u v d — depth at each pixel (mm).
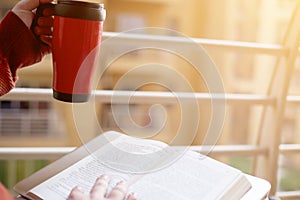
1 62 818
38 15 829
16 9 835
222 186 754
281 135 1390
